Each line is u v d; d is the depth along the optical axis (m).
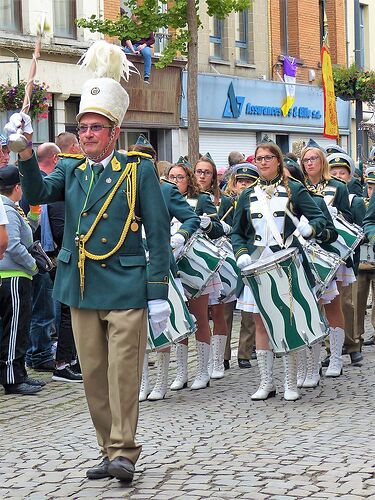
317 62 33.78
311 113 33.09
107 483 7.04
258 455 7.70
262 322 10.12
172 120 26.23
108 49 7.19
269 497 6.58
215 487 6.84
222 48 29.16
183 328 10.03
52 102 22.39
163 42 25.95
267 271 9.70
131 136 25.30
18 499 6.76
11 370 10.74
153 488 6.87
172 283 10.06
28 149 6.86
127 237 7.07
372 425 8.74
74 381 11.49
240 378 11.55
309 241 10.65
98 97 7.03
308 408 9.61
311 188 11.87
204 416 9.39
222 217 12.74
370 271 12.79
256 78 30.39
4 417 9.59
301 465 7.35
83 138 7.06
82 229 7.07
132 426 6.99
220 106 28.33
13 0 21.41
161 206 7.12
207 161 11.66
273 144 10.07
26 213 11.74
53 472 7.40
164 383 10.38
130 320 6.98
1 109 19.00
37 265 11.20
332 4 35.47
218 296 11.20
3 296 10.70
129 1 20.95
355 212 12.36
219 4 20.36
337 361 11.47
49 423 9.27
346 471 7.15
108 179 7.09
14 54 20.92
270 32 31.11
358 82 27.83
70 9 22.86
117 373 6.95
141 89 24.89
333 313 11.43
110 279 7.02
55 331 12.84
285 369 10.09
